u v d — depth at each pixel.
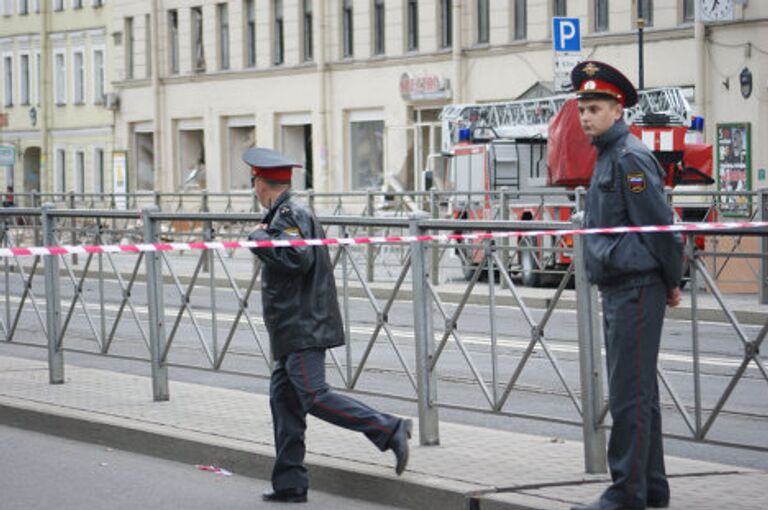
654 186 11.96
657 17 61.47
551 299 14.81
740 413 13.27
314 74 80.44
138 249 15.79
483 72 70.69
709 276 13.43
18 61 108.31
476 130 50.81
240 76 85.62
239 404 18.50
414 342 16.31
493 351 15.46
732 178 57.88
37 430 18.06
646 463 12.28
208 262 18.53
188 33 89.38
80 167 102.38
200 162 90.12
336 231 16.78
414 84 74.00
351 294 16.66
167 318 18.97
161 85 91.62
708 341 13.63
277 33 84.00
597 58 64.38
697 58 58.62
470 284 15.66
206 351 18.58
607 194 12.12
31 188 108.88
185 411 17.94
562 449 15.39
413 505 13.70
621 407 12.15
